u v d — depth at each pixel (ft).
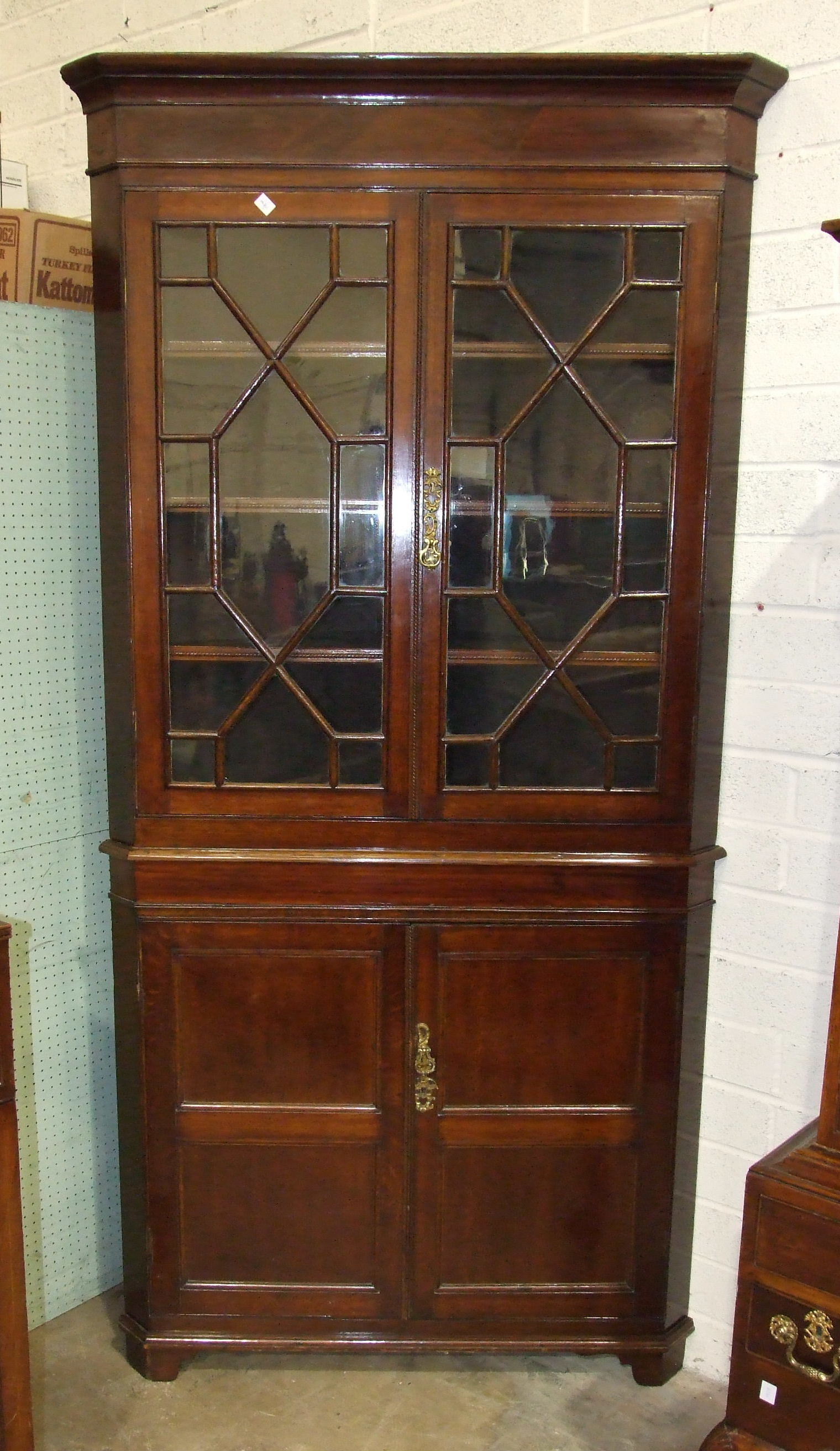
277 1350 5.86
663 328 5.04
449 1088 5.65
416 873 5.40
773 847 5.73
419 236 4.95
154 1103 5.69
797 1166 4.25
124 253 5.00
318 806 5.41
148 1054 5.64
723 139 4.87
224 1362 6.18
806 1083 5.79
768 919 5.80
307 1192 5.78
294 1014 5.60
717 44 5.34
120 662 5.38
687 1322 6.05
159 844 5.46
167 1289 5.88
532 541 5.20
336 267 4.99
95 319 5.26
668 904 5.44
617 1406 5.87
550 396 5.09
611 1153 5.71
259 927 5.50
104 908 6.60
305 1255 5.85
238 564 5.28
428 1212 5.75
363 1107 5.67
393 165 4.91
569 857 5.37
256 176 4.95
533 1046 5.60
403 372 5.05
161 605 5.27
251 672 5.35
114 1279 6.91
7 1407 4.60
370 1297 5.85
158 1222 5.80
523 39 5.85
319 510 5.22
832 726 5.48
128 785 5.45
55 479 6.06
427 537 5.15
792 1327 4.25
